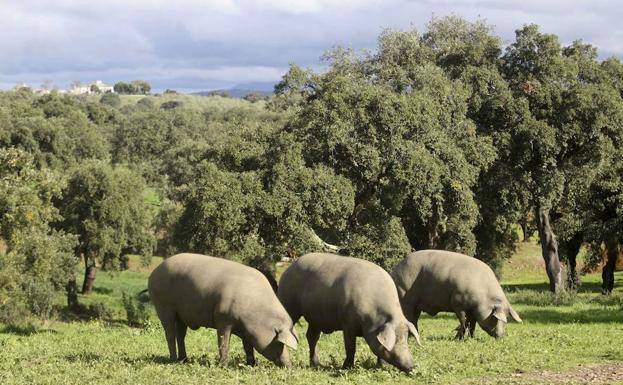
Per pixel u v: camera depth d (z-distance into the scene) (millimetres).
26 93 193875
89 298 71688
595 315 39094
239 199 41406
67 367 20094
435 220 51125
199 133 143875
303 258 21266
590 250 64188
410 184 43719
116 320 61000
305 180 42344
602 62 54500
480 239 59531
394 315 19125
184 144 116500
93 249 70562
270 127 50594
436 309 26047
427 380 18453
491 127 50594
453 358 21594
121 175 71938
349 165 45812
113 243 70750
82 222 70000
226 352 19562
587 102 48594
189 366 19812
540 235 55875
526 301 49031
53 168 105812
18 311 51219
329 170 44031
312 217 43000
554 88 50312
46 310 54500
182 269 20391
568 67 50875
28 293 52375
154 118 148125
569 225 58719
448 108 47844
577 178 52156
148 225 77688
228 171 46156
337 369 20078
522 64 52812
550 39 51781
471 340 25812
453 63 54938
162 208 80500
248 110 167500
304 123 46312
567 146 50250
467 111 50594
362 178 46281
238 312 19359
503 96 49500
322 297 20109
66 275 61312
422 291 25984
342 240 45875
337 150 45656
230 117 161250
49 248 48000
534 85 50625
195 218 42125
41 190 43906
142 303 62969
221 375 18484
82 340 28172
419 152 44094
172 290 20391
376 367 20094
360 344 25359
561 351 23375
